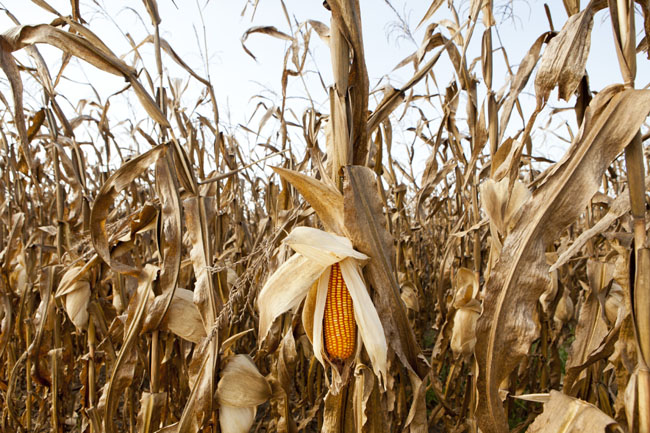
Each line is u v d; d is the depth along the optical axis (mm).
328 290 2023
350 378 2199
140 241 5305
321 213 2041
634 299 1487
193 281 4539
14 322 4289
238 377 2498
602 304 2373
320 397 3930
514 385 3631
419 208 4430
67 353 3850
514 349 1631
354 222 1894
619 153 1488
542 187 1630
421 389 1941
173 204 2500
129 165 2498
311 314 2100
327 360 1999
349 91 1991
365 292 1880
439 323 4387
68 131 3443
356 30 1896
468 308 3363
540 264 1609
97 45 2363
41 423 4148
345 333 1952
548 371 4770
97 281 3219
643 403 1434
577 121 1868
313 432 4512
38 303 4848
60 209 3508
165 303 2496
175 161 2572
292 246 1872
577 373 1910
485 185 2445
